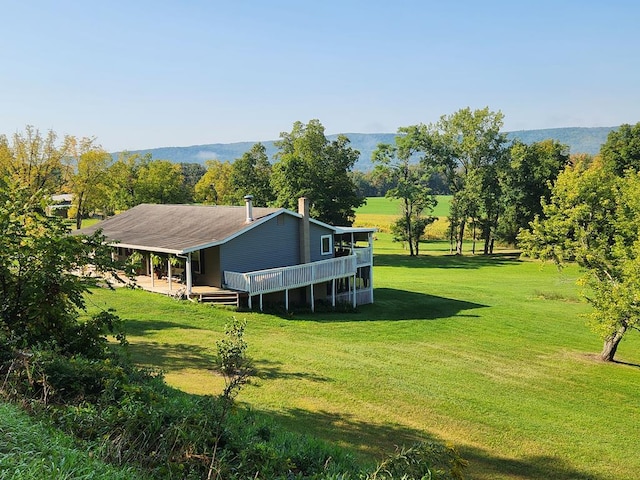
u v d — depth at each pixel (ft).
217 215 104.63
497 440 45.85
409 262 201.67
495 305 116.57
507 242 224.94
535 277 164.04
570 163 226.38
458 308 111.14
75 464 16.89
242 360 24.90
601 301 75.77
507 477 39.45
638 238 73.36
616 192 79.10
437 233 299.79
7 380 24.08
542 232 83.76
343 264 106.01
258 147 235.81
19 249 31.07
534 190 211.20
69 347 32.27
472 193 212.64
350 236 126.21
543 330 94.53
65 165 173.27
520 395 58.54
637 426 52.44
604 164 212.64
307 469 24.85
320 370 59.77
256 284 89.51
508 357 74.79
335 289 111.04
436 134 220.84
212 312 82.53
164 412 22.65
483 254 226.58
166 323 73.82
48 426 19.90
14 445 17.24
